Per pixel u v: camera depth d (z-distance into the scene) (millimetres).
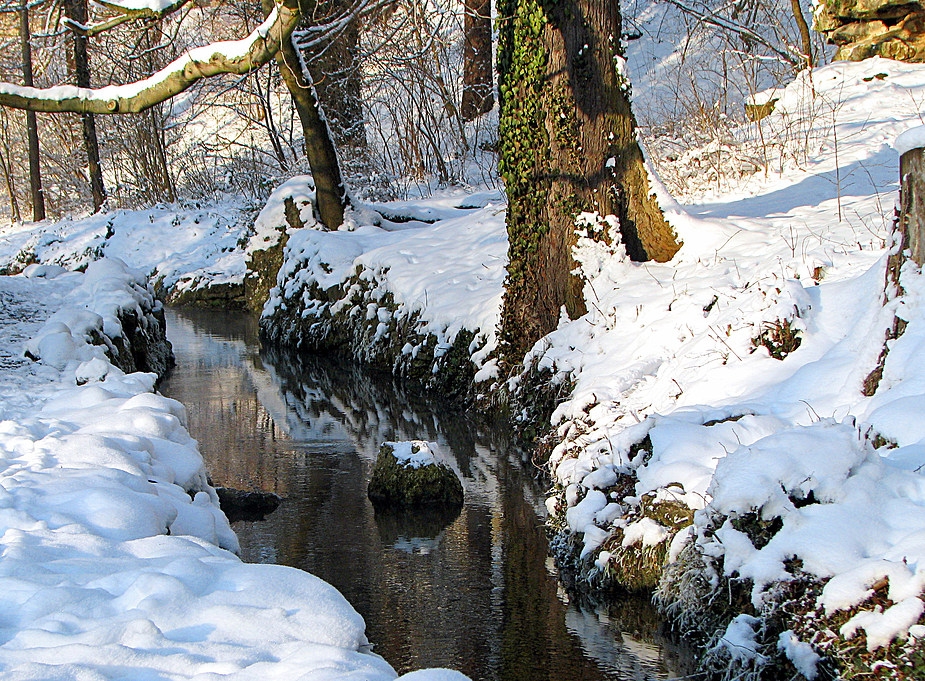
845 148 12523
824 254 7785
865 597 3984
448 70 22031
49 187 36562
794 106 14750
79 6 11797
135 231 26016
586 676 4953
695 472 5648
